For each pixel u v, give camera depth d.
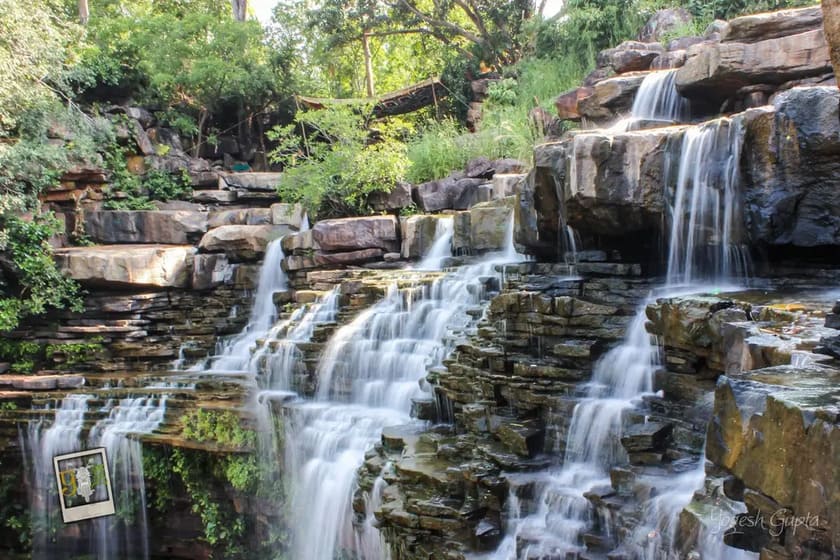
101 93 22.05
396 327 11.50
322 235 15.36
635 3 18.88
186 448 12.16
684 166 8.18
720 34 12.66
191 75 23.48
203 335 16.73
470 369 8.89
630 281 8.45
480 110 22.41
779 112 7.39
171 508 12.64
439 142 18.31
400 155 16.88
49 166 17.70
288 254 16.28
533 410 7.96
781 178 7.44
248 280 16.73
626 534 5.77
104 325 16.30
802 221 7.38
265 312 16.50
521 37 23.12
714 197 7.95
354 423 10.38
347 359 11.47
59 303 16.08
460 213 13.41
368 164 16.59
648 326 7.06
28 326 16.58
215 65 23.53
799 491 3.48
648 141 8.35
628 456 6.54
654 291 8.01
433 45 30.30
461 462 8.05
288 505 11.01
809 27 10.75
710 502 4.84
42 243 16.44
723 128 7.86
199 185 21.50
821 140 7.09
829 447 3.32
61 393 14.09
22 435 13.47
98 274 16.02
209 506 12.04
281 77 26.08
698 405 6.34
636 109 13.01
